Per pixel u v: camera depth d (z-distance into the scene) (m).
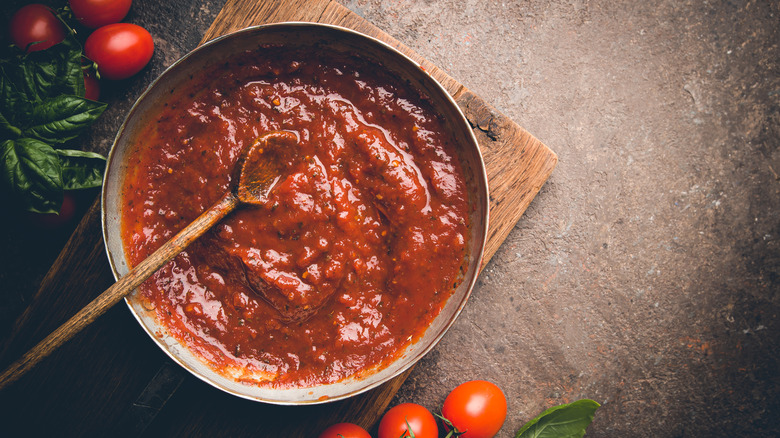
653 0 0.67
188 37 0.66
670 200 0.67
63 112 0.58
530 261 0.67
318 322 0.58
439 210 0.58
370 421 0.62
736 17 0.67
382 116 0.59
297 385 0.58
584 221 0.67
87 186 0.60
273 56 0.58
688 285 0.68
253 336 0.58
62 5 0.64
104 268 0.61
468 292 0.57
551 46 0.67
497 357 0.67
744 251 0.68
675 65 0.67
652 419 0.68
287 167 0.58
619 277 0.67
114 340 0.61
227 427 0.61
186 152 0.58
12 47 0.60
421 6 0.67
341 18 0.62
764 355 0.68
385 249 0.59
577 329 0.67
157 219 0.59
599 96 0.67
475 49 0.67
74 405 0.61
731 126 0.67
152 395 0.59
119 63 0.62
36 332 0.60
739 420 0.68
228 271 0.58
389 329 0.59
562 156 0.67
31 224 0.62
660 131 0.67
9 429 0.60
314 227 0.58
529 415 0.67
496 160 0.62
